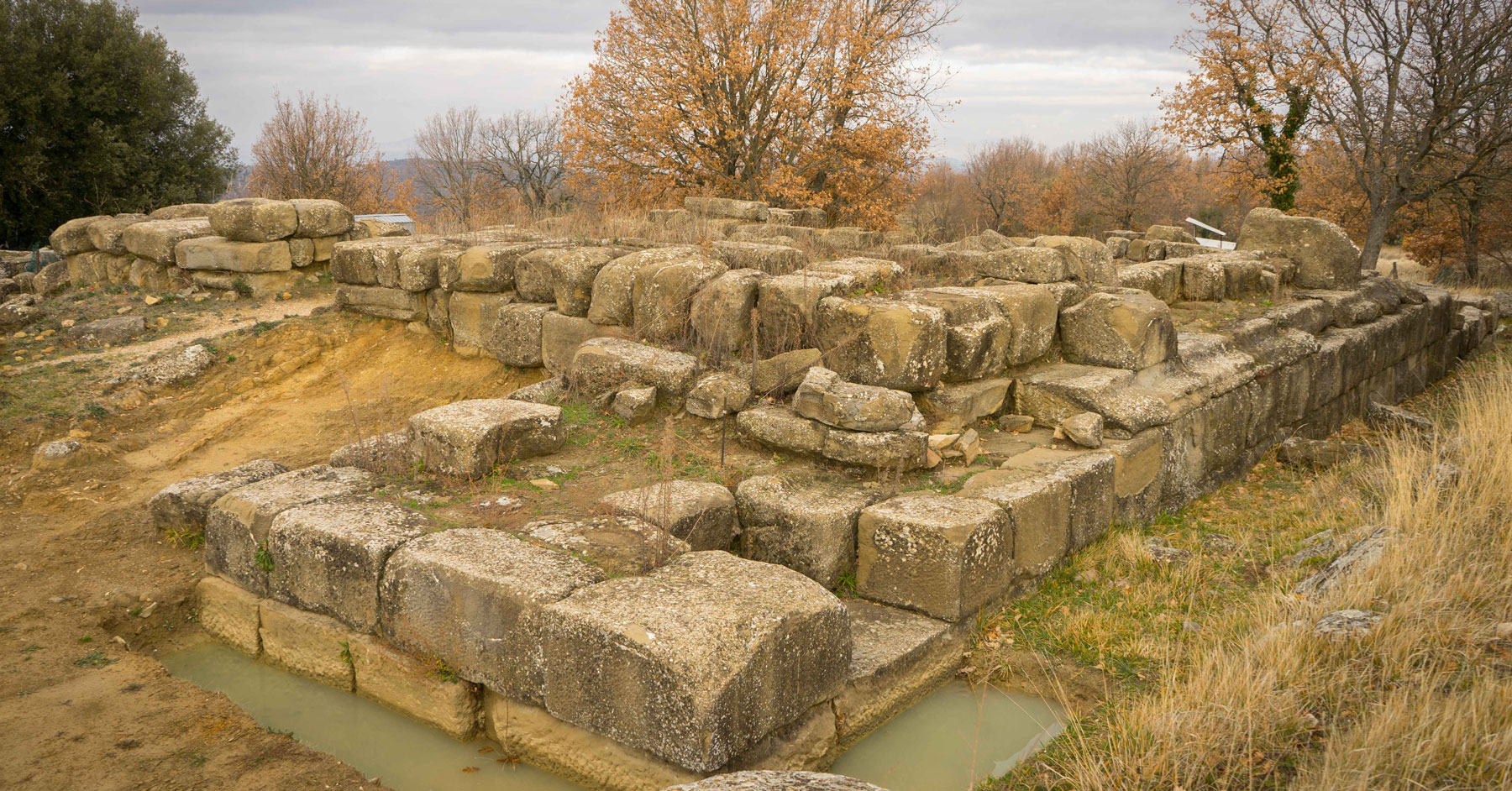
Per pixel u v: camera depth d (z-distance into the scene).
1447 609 4.07
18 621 5.09
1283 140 22.56
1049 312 7.55
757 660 3.70
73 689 4.54
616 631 3.77
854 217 24.30
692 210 15.70
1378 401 11.16
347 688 4.87
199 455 7.39
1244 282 10.19
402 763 4.29
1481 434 6.44
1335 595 4.41
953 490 5.79
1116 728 3.87
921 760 4.25
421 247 9.52
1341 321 10.42
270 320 10.02
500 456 5.88
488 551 4.54
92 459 7.14
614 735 3.84
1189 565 5.79
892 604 5.15
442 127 39.41
